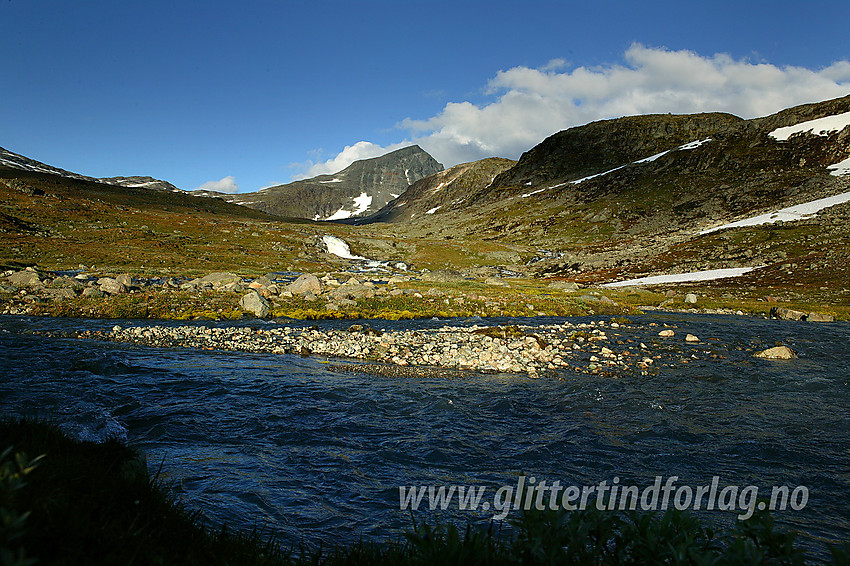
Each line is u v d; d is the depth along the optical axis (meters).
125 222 141.25
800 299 72.56
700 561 3.35
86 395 15.50
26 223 116.31
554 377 21.36
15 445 4.82
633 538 4.01
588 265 133.12
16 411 11.55
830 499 9.91
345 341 28.61
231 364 21.95
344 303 46.28
